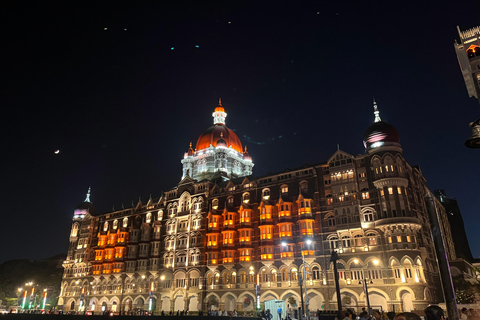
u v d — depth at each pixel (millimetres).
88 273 121375
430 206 12867
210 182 104062
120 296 107562
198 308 88125
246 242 86750
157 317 60062
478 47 46562
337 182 79312
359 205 74875
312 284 75062
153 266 103188
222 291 86875
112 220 123562
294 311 62531
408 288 65562
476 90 45469
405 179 73250
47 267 166125
